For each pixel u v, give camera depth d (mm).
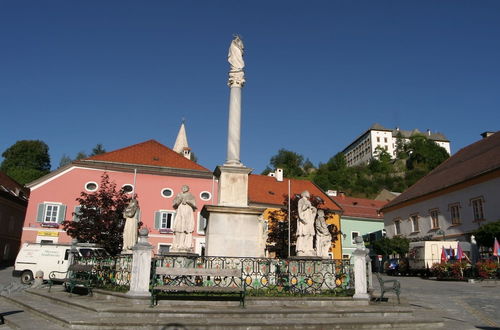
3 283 22344
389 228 45969
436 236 36938
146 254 10656
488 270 24859
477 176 31781
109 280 12805
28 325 9422
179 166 40156
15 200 41156
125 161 39062
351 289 12188
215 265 12273
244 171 14344
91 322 8672
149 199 38312
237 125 15125
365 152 135500
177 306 10117
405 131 141625
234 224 13531
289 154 114125
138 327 8602
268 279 11969
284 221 30844
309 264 12438
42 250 24328
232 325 8781
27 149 68812
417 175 100938
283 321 9281
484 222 31094
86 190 37125
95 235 24297
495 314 12211
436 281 26703
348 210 55531
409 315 10773
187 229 13188
